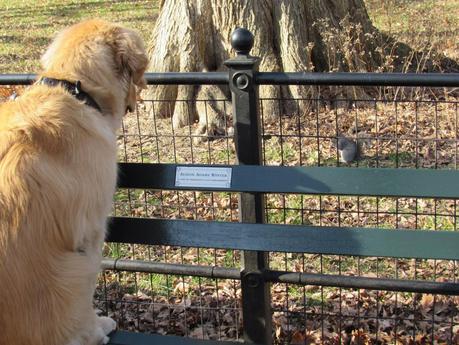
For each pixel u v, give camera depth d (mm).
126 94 1917
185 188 1930
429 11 7188
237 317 2363
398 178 1812
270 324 2068
